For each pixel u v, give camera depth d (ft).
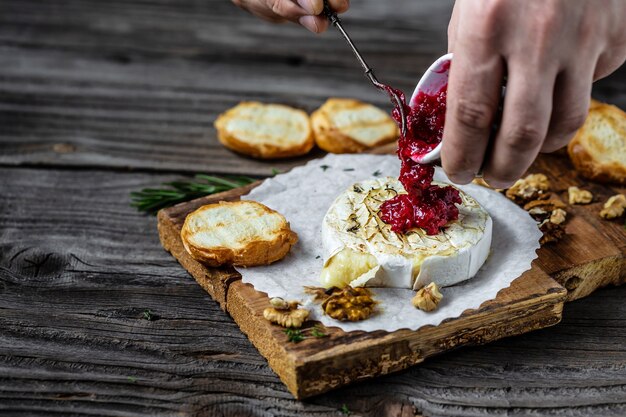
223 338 2.11
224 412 1.92
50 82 3.25
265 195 2.41
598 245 2.27
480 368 2.02
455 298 2.06
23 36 3.61
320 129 2.78
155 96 3.18
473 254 2.10
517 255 2.19
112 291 2.25
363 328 1.96
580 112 1.74
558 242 2.29
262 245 2.13
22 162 2.79
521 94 1.67
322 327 1.96
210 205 2.29
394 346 1.95
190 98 3.18
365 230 2.15
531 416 1.91
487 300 2.04
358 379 1.96
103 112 3.08
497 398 1.95
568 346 2.08
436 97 2.02
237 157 2.83
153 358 2.05
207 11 3.94
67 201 2.60
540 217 2.37
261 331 2.00
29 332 2.12
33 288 2.26
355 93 3.24
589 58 1.70
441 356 2.05
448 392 1.96
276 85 3.28
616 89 3.26
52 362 2.04
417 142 2.06
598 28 1.70
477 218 2.18
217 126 2.85
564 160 2.65
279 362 1.95
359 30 3.76
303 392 1.92
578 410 1.93
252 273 2.13
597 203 2.46
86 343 2.09
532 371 2.01
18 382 1.98
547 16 1.65
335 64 3.46
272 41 3.64
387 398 1.95
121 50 3.52
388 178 2.34
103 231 2.48
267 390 1.97
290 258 2.19
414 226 2.15
